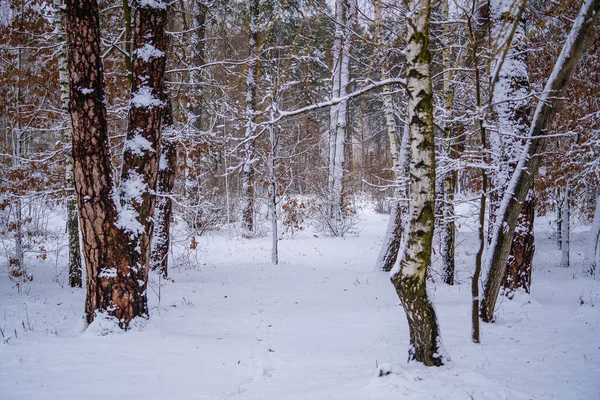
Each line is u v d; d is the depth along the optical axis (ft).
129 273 20.62
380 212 107.34
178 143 36.47
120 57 35.60
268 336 22.70
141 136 21.74
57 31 31.86
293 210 73.46
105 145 20.39
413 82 14.02
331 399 12.94
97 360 16.81
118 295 20.35
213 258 56.44
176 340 19.97
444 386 13.02
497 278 22.15
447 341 19.58
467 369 14.78
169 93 35.78
